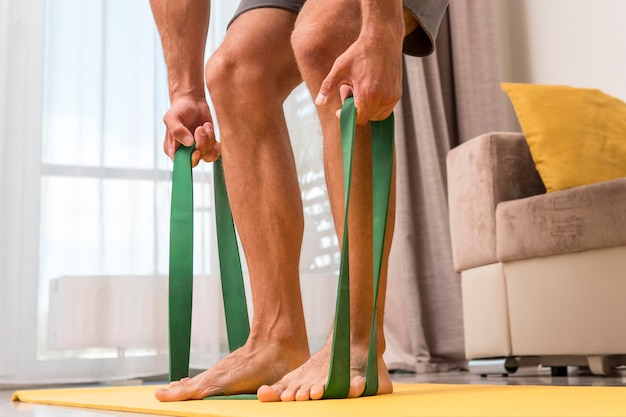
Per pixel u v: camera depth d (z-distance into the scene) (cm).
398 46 95
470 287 220
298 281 113
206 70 117
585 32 301
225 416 76
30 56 241
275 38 116
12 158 234
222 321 255
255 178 113
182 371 114
